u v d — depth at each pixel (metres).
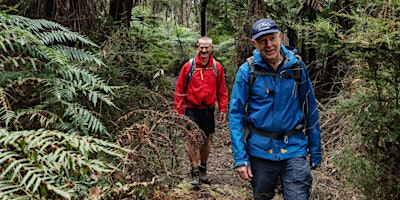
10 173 1.58
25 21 2.96
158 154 2.06
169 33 9.06
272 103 2.48
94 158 2.20
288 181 2.47
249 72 2.52
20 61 2.57
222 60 7.77
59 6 4.13
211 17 8.05
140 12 7.82
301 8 5.70
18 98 2.67
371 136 2.12
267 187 2.55
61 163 1.52
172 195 2.03
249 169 2.48
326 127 3.44
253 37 2.42
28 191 1.45
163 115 2.37
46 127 2.18
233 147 2.51
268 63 2.49
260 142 2.50
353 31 2.25
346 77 3.64
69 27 4.24
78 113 2.64
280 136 2.50
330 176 3.23
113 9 5.61
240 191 2.62
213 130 4.12
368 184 2.22
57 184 1.50
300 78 2.50
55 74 2.68
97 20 4.49
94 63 3.57
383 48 1.90
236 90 2.55
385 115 2.04
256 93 2.51
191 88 4.02
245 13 5.98
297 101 2.53
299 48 5.57
